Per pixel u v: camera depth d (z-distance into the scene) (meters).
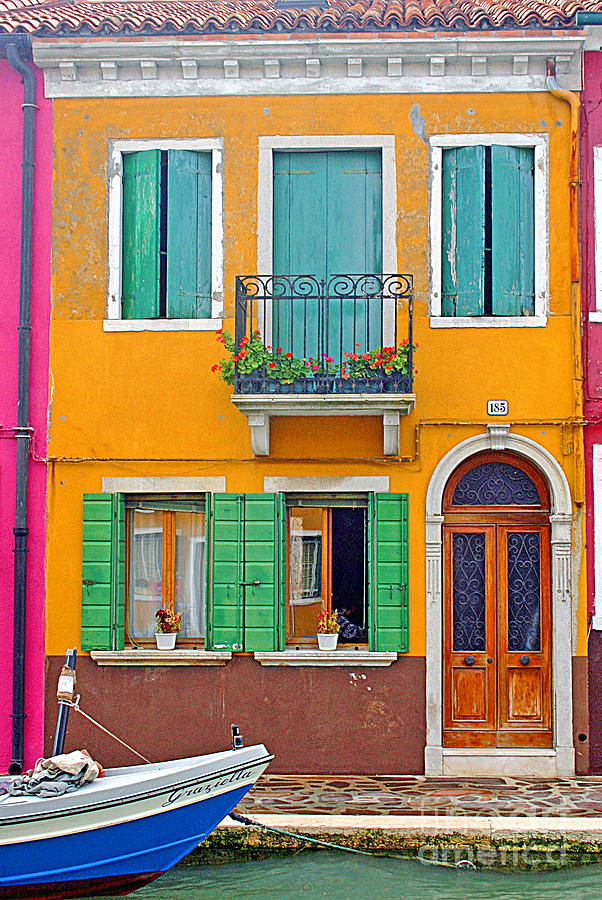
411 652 9.69
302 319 10.02
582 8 9.54
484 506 9.94
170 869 7.84
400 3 10.70
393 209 9.90
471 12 9.76
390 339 9.74
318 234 10.06
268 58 9.85
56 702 9.78
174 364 9.91
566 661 9.64
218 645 9.73
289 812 8.30
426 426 9.77
